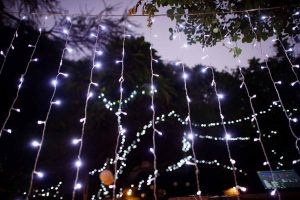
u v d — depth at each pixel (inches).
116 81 332.2
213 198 196.7
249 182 407.2
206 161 395.9
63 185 339.0
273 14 190.7
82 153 347.3
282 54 295.6
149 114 362.9
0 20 310.2
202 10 197.6
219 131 419.2
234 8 196.5
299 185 187.8
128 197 355.9
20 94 325.1
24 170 311.0
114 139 362.0
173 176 410.3
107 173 280.4
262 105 400.5
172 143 398.9
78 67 344.2
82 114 334.6
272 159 388.2
